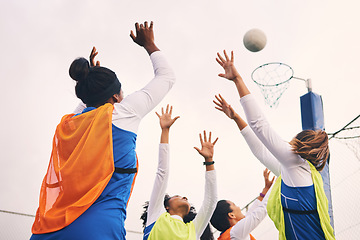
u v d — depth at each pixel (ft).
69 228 4.98
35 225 5.36
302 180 8.01
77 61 5.93
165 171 9.60
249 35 13.91
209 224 13.12
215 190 10.15
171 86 6.30
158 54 6.53
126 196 5.56
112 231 5.08
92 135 5.35
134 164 5.70
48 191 5.39
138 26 6.69
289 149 8.09
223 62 9.03
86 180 5.20
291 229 8.13
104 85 5.94
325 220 7.91
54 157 5.51
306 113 13.16
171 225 9.43
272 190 8.86
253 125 8.30
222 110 10.03
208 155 10.36
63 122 5.70
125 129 5.57
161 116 10.10
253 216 9.88
